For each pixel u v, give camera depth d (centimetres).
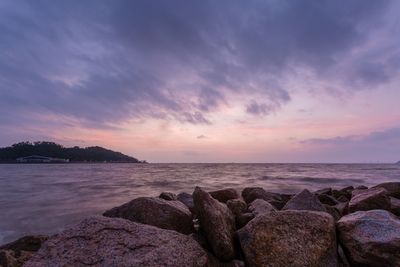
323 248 508
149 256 441
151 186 3247
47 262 432
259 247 509
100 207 1784
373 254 500
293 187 2994
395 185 1280
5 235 1178
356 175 5172
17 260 652
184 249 470
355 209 867
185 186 3212
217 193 1170
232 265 530
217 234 539
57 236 479
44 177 5369
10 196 2378
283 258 494
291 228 525
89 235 477
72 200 2106
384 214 581
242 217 727
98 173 7062
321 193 1440
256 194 1330
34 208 1762
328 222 539
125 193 2572
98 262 430
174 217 680
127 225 501
